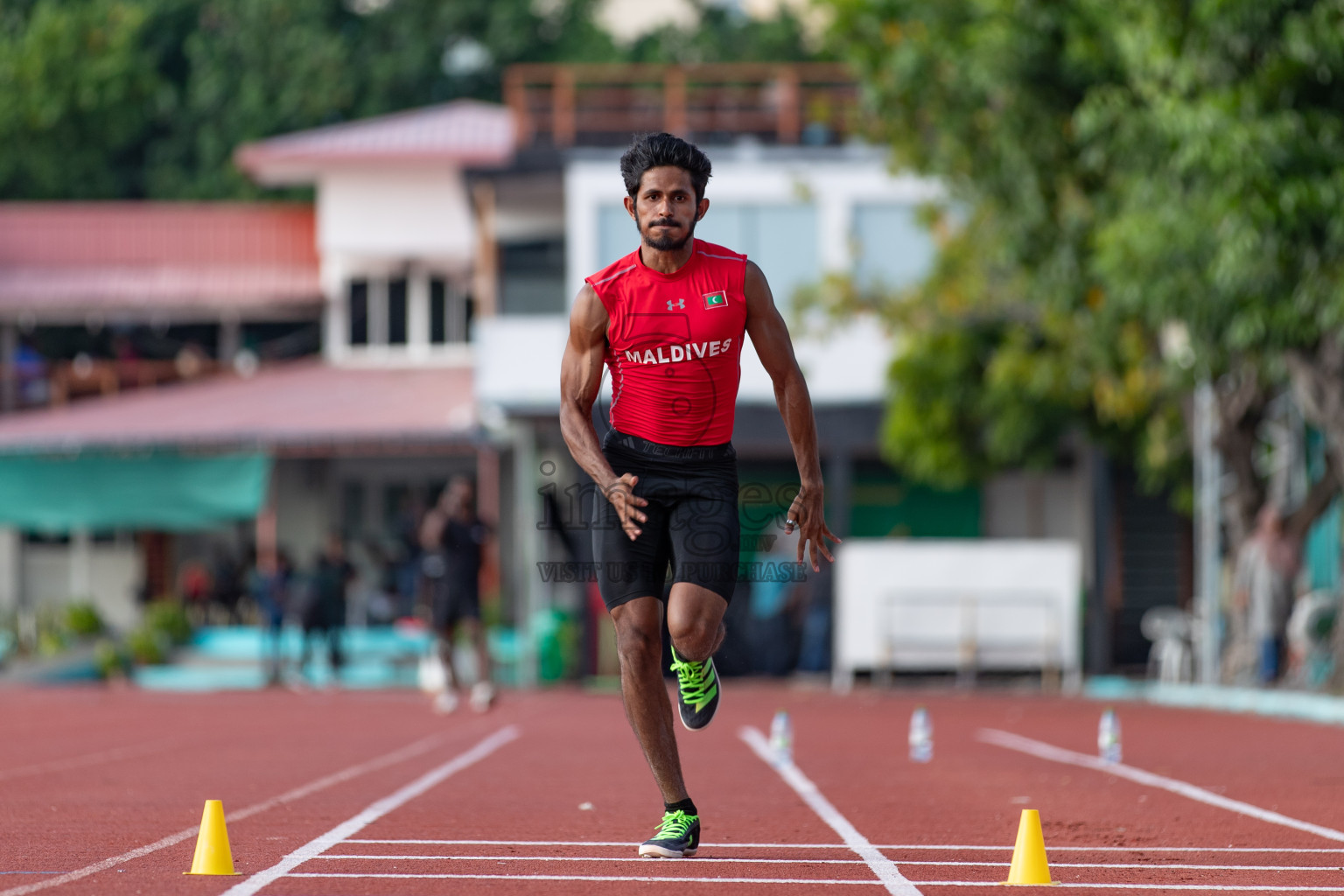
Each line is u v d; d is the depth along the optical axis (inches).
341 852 659.4
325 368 3503.9
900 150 2245.3
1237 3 1553.9
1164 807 863.7
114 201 4468.5
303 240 3671.3
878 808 855.1
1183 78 1614.2
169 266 3617.1
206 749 1304.1
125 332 3713.1
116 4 4485.7
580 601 2859.3
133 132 4461.1
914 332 2576.3
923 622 2519.7
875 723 1705.2
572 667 2709.2
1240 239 1551.4
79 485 2999.5
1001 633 2513.5
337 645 2721.5
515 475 3417.8
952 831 752.3
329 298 3575.3
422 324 3558.1
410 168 3511.3
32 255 3609.7
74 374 3403.1
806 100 3093.0
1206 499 2201.0
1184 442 2482.8
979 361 2561.5
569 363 613.0
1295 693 1883.6
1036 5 1867.6
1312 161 1545.3
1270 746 1327.5
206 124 4500.5
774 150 2849.4
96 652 2974.9
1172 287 1685.5
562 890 559.8
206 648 3085.6
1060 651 2506.2
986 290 2482.8
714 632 595.2
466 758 1206.9
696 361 599.5
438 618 1888.5
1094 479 2829.7
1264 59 1608.0
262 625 2979.8
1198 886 577.9
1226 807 863.1
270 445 2893.7
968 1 2054.6
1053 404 2549.2
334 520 3430.1
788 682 2741.1
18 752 1269.7
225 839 599.2
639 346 600.4
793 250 2842.0
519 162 2864.2
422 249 3494.1
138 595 3243.1
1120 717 1796.3
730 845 692.1
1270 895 559.5
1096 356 2190.0
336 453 3166.8
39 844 687.1
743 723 1702.8
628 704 628.4
